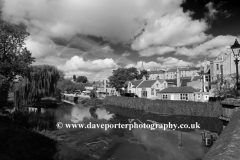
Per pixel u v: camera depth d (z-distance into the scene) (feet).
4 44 79.15
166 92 135.95
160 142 57.88
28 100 114.52
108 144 55.93
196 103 100.07
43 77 121.49
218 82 110.83
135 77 255.91
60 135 63.87
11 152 36.96
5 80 69.72
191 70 323.98
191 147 52.80
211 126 77.20
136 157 46.26
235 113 18.86
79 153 47.75
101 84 313.32
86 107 150.00
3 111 77.77
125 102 148.66
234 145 9.46
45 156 42.57
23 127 61.93
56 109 131.13
